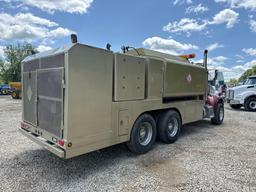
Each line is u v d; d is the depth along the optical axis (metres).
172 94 4.90
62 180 3.14
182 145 4.95
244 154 4.37
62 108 2.96
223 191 2.88
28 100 4.02
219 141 5.34
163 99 4.85
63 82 2.92
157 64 4.39
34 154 4.19
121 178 3.22
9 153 4.24
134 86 3.90
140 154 4.25
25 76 4.11
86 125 3.13
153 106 4.38
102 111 3.34
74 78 2.93
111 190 2.87
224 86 15.76
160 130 4.90
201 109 6.31
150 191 2.86
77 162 3.83
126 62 3.70
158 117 4.95
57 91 3.07
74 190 2.86
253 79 12.59
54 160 3.90
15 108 11.34
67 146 2.91
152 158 4.06
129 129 3.89
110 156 4.14
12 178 3.18
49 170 3.48
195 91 5.86
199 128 6.98
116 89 3.54
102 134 3.37
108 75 3.40
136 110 3.99
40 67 3.53
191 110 5.80
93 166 3.66
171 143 5.09
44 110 3.45
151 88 4.29
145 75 4.18
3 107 11.78
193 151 4.52
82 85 3.03
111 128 3.52
